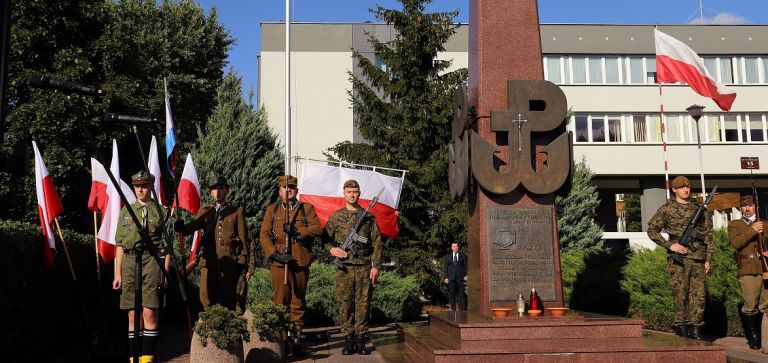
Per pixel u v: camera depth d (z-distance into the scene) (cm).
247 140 2008
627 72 3531
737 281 959
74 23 1903
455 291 1583
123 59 2092
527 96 803
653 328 1077
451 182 935
